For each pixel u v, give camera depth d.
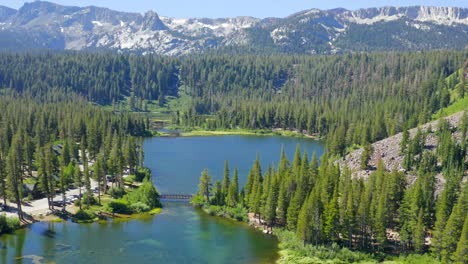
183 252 119.81
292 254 119.25
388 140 193.25
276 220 141.88
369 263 113.50
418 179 132.62
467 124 179.00
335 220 121.31
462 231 105.25
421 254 116.19
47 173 146.25
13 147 165.62
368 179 149.38
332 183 143.00
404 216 125.19
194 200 159.75
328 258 116.19
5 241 123.06
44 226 134.25
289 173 151.75
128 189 172.12
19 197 147.25
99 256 115.81
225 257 117.56
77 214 141.75
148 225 139.25
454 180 134.75
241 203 152.00
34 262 111.19
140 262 113.19
